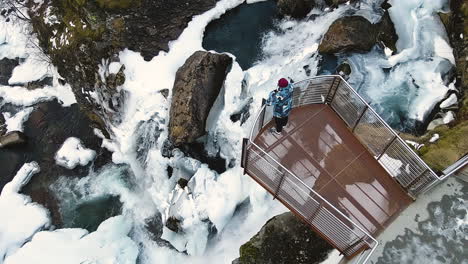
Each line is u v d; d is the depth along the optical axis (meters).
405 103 15.00
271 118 11.45
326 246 12.53
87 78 17.89
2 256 16.80
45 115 20.34
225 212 15.09
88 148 19.02
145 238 16.45
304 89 11.04
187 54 17.56
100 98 17.98
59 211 17.88
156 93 17.12
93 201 17.88
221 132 16.39
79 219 17.56
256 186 14.98
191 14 18.00
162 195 16.78
